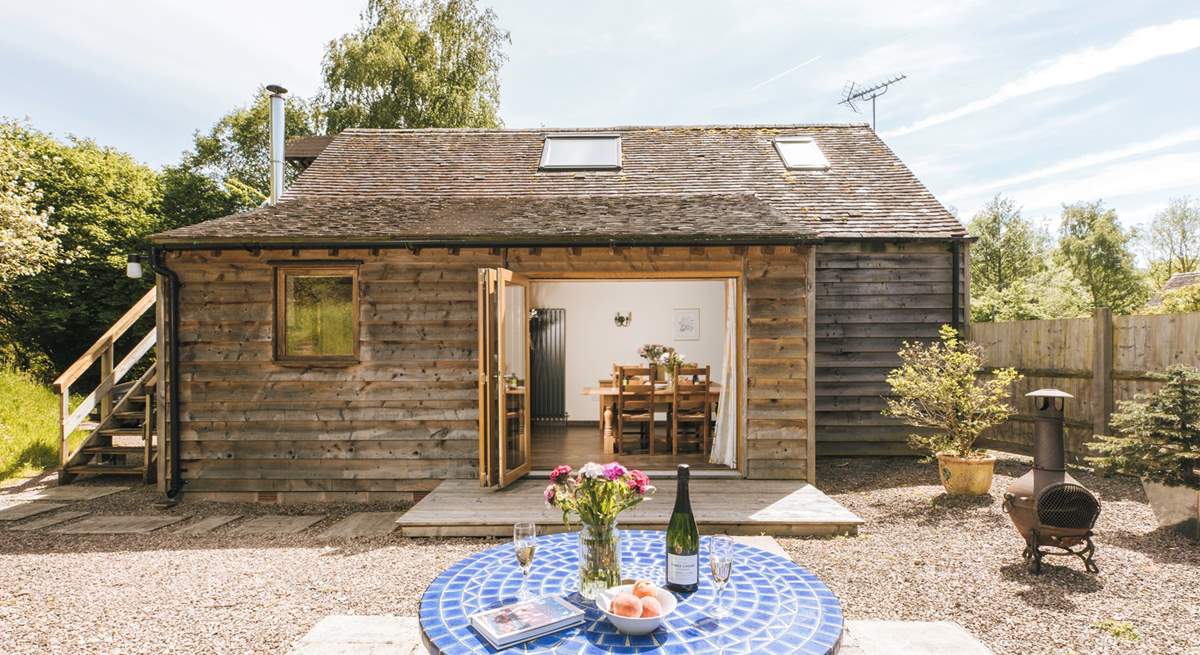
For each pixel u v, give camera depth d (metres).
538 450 8.93
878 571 4.59
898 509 6.28
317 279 7.15
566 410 12.32
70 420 8.23
